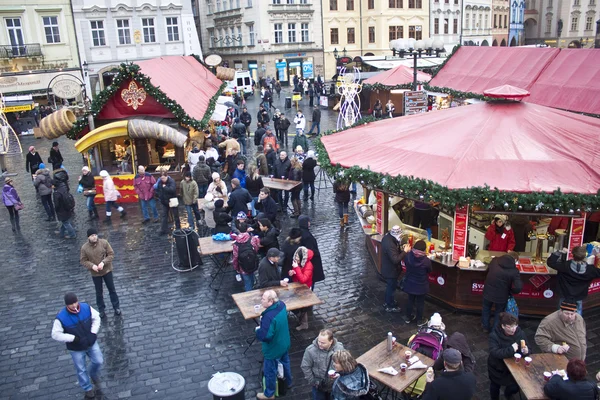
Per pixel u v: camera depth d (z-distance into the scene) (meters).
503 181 9.15
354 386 5.86
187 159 18.19
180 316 10.06
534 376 6.36
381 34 56.47
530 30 79.94
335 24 56.62
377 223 11.32
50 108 33.44
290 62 54.97
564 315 6.82
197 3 64.88
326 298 10.49
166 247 13.58
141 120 16.55
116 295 10.14
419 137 11.35
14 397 7.88
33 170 19.53
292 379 8.03
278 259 9.02
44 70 35.88
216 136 23.14
